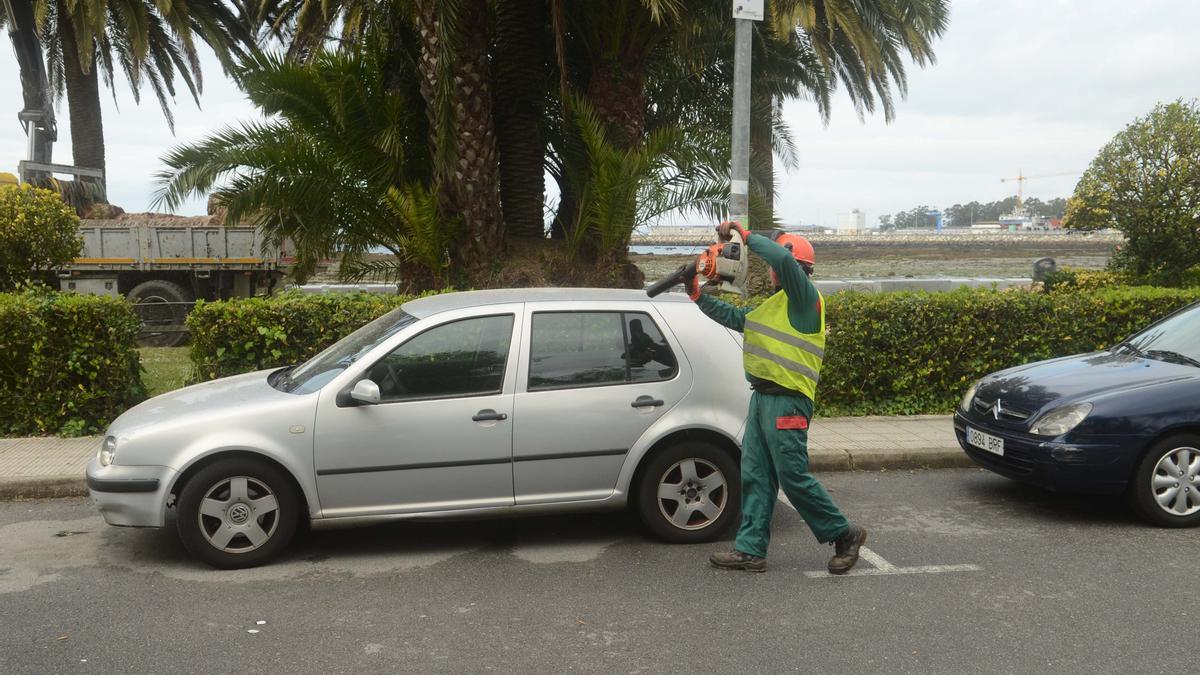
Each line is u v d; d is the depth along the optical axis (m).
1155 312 9.46
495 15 11.86
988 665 3.86
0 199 14.13
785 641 4.12
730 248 4.78
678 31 11.88
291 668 3.86
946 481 7.17
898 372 9.23
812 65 16.11
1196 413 5.80
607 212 10.72
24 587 4.83
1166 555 5.32
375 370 5.19
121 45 25.50
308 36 16.41
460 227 10.98
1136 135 15.27
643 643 4.10
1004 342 9.33
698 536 5.52
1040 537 5.68
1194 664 3.86
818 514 4.89
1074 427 5.82
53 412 8.12
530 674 3.79
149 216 19.28
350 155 10.82
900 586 4.82
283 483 5.10
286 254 17.69
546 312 5.44
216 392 5.55
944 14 15.76
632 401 5.38
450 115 10.36
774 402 4.83
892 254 53.34
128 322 8.42
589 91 11.76
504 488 5.26
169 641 4.13
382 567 5.14
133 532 5.79
